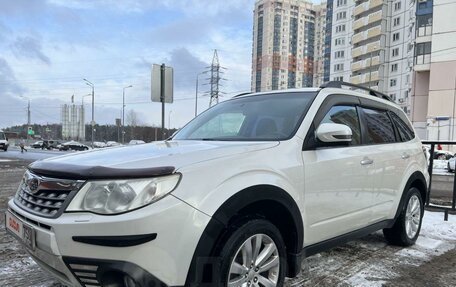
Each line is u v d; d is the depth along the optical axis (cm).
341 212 376
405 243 508
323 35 8775
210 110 464
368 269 428
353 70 7912
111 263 234
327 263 445
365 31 7569
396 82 7081
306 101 383
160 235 237
